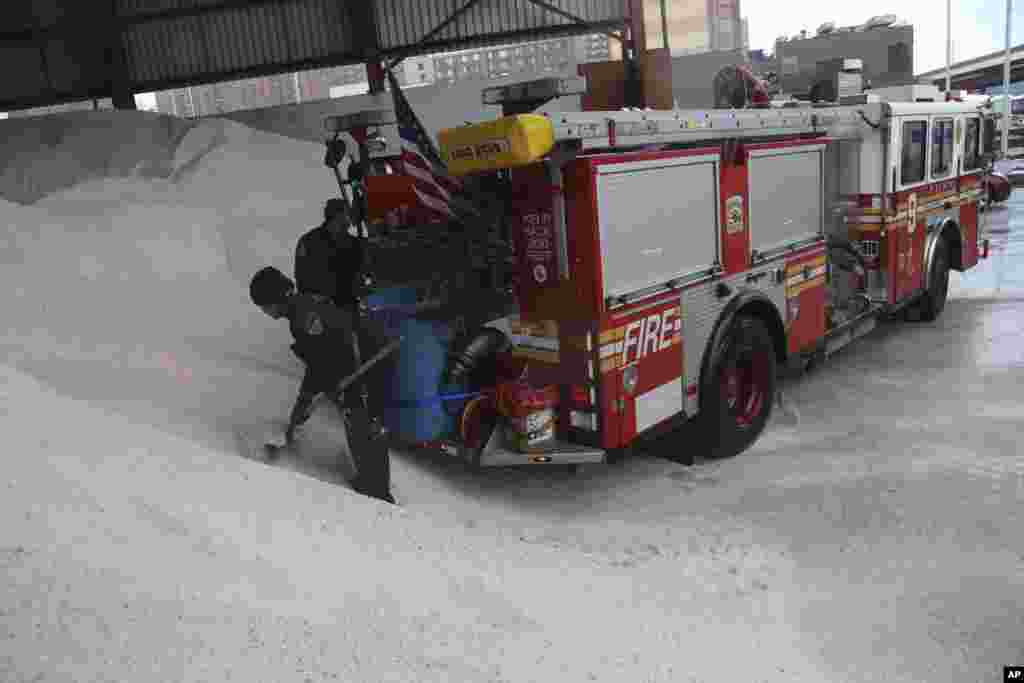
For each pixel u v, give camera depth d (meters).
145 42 16.77
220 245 8.48
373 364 4.18
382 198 5.32
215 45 16.67
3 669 1.81
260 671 2.08
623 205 4.47
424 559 3.33
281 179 11.33
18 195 10.21
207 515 2.99
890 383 6.91
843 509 4.60
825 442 5.69
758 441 5.81
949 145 8.68
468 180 4.48
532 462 4.46
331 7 16.23
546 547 4.06
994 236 14.22
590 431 4.52
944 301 9.12
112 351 5.32
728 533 4.38
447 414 4.55
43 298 5.95
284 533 3.09
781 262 5.92
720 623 3.45
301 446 4.66
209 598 2.38
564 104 13.29
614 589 3.62
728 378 5.39
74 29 16.45
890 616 3.54
